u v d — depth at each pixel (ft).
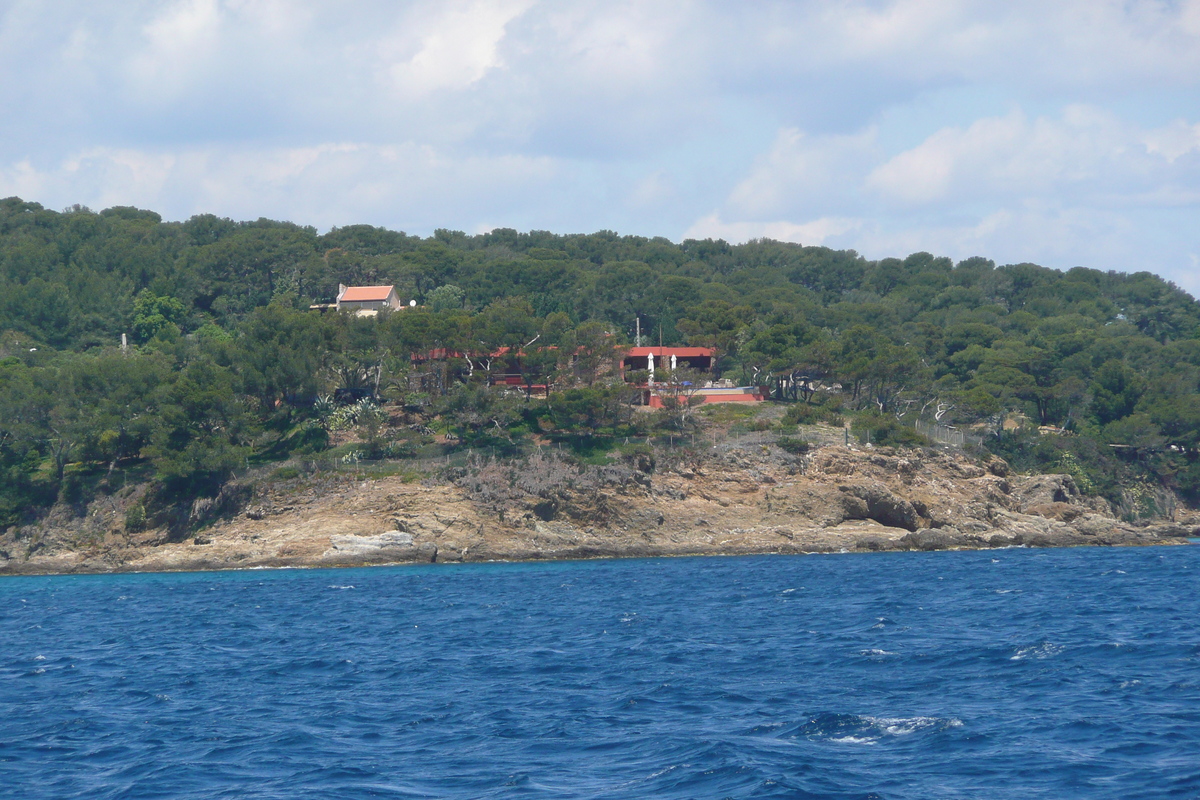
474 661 193.36
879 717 135.44
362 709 152.66
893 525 516.32
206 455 502.79
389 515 491.72
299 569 468.34
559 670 180.34
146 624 276.21
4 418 524.93
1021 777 108.58
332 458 524.93
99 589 404.57
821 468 524.93
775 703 146.72
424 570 447.01
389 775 116.67
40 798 111.96
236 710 155.02
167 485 515.09
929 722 131.54
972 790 105.09
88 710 158.51
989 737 124.06
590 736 131.64
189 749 131.13
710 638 211.82
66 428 522.06
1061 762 113.09
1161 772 108.17
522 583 370.12
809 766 113.80
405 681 174.91
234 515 504.43
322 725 142.51
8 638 256.32
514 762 120.67
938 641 195.72
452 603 305.32
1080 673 159.53
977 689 151.64
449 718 144.56
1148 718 130.21
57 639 250.98
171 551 495.00
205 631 255.70
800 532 501.97
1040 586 300.61
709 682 163.22
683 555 492.13
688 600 291.17
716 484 520.83
